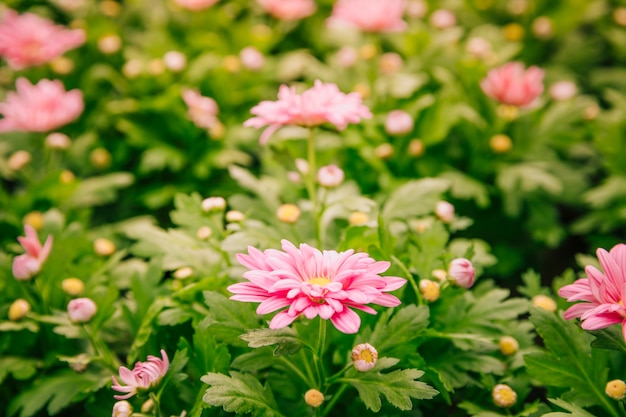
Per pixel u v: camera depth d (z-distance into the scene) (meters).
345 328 0.40
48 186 0.65
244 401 0.44
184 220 0.55
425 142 0.68
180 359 0.46
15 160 0.67
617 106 0.75
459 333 0.50
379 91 0.70
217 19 0.88
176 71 0.74
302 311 0.40
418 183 0.56
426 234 0.51
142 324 0.50
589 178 0.86
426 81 0.77
